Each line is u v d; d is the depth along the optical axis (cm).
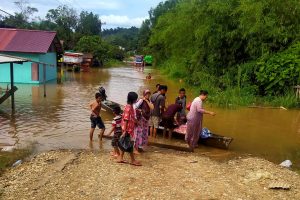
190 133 998
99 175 770
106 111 1533
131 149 830
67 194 676
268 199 682
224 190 712
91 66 5103
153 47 5622
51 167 814
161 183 734
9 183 723
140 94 2195
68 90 2292
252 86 2019
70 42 6344
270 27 2075
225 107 1789
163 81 3091
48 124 1295
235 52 2289
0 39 2677
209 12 2331
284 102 1834
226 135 1247
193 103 988
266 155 1028
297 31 2094
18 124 1287
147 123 968
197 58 2491
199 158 927
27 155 936
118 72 4212
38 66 2625
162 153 966
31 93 2100
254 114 1633
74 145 1035
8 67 2620
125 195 673
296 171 877
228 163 903
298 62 1917
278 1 2091
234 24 2233
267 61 2016
